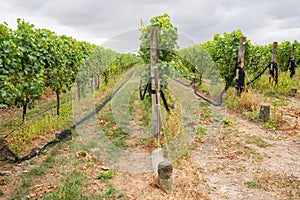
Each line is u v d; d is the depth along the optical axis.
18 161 4.87
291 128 6.54
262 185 4.05
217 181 4.20
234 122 7.19
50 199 3.58
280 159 4.94
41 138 6.04
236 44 10.26
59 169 4.57
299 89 10.76
